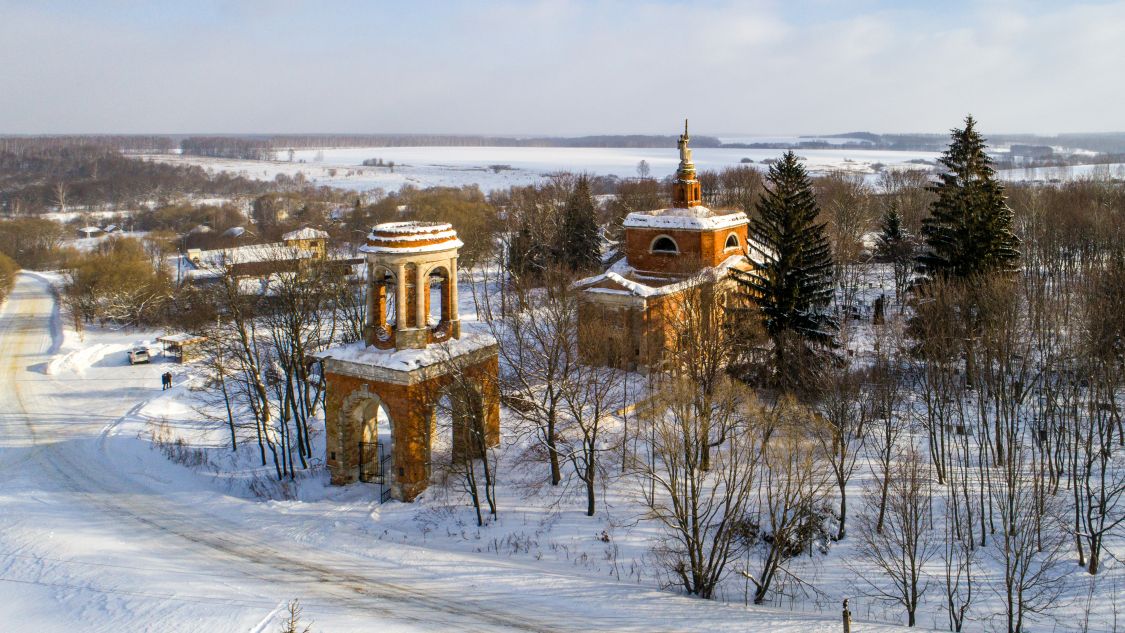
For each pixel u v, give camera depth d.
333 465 39.12
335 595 28.19
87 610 26.45
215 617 25.92
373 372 36.75
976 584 30.95
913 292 56.12
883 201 108.69
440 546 32.72
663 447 34.78
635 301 49.69
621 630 26.03
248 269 70.81
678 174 57.91
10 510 36.19
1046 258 68.81
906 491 32.03
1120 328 39.12
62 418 55.16
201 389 51.97
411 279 37.78
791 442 33.78
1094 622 28.34
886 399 40.56
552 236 95.75
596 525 33.97
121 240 115.31
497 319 69.75
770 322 46.38
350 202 197.00
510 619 26.66
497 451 40.69
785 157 73.81
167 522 35.09
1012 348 40.31
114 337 86.50
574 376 42.69
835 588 30.97
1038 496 30.91
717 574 29.12
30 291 111.25
